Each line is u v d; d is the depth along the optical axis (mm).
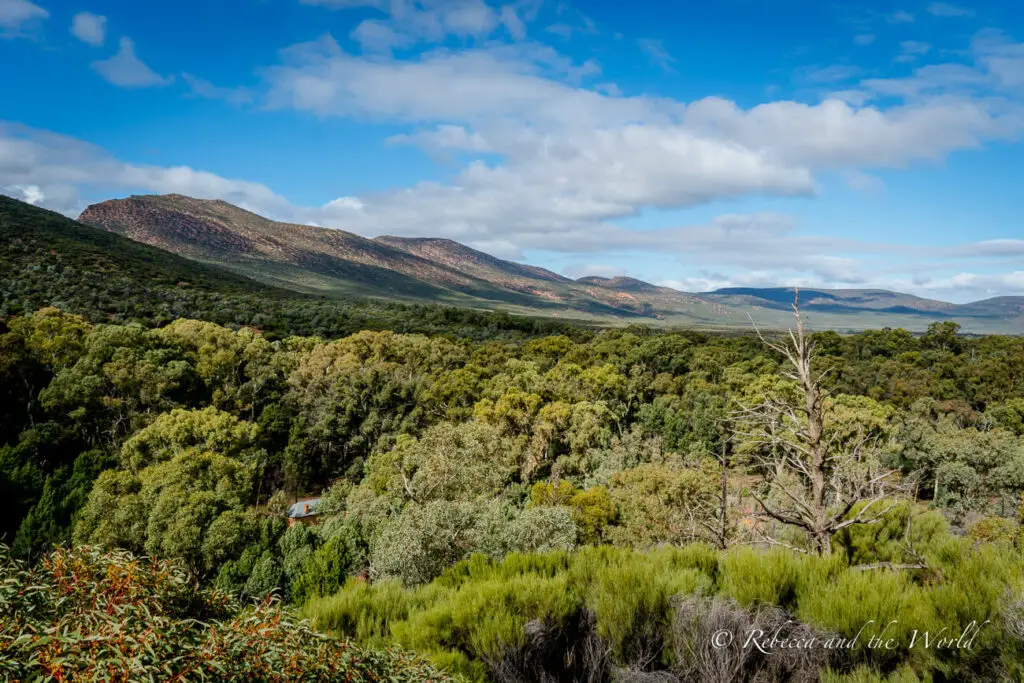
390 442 53250
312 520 43906
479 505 20766
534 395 50969
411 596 5594
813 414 7242
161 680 2480
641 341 89062
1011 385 68250
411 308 145875
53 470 40438
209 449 37750
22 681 2402
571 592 5039
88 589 3078
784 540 8266
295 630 3168
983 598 4062
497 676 4281
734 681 4109
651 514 27578
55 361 47500
